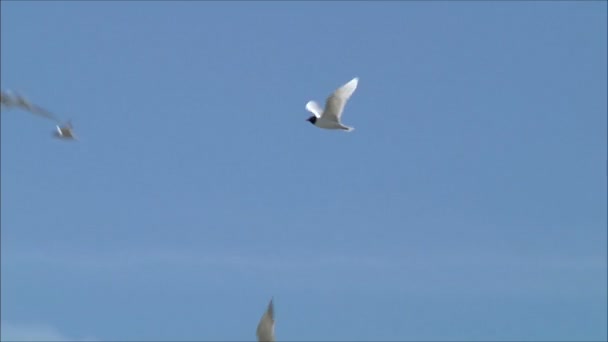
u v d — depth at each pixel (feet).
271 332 116.47
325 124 164.86
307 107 165.78
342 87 165.48
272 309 116.78
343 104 164.76
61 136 177.99
